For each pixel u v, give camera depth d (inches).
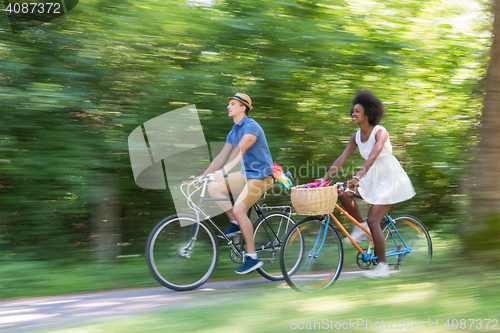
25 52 146.6
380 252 136.8
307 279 134.3
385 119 198.1
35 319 103.3
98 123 156.9
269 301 106.1
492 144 135.1
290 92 177.9
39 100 142.9
